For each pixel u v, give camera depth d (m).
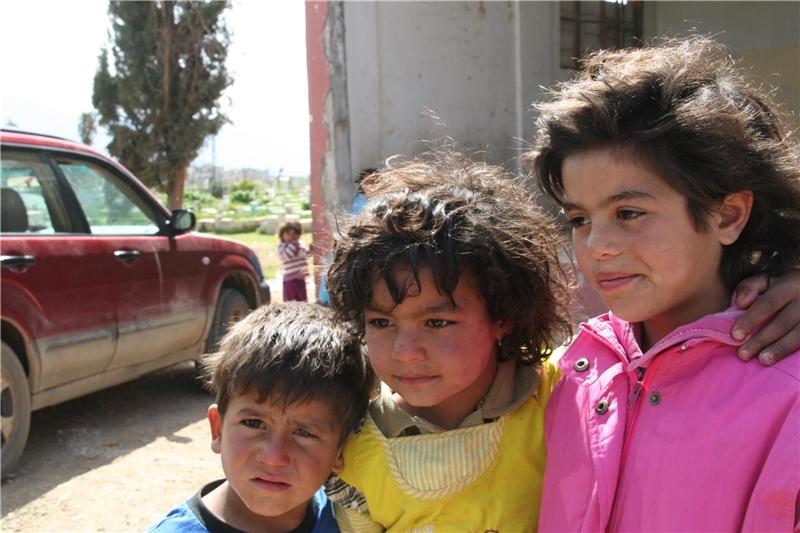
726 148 1.03
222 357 1.37
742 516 0.98
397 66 5.34
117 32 16.44
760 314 1.05
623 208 1.07
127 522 3.13
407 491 1.32
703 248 1.07
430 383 1.24
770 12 5.86
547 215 1.44
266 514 1.28
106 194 4.43
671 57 1.13
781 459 0.94
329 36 5.04
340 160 5.08
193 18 16.64
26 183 3.84
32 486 3.48
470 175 1.42
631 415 1.18
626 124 1.04
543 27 6.13
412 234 1.21
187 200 28.91
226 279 5.38
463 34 5.73
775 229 1.15
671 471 1.06
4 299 3.34
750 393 1.01
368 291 1.23
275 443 1.27
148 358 4.40
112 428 4.35
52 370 3.63
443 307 1.21
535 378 1.41
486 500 1.32
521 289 1.30
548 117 1.18
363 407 1.40
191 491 3.45
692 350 1.11
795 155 1.14
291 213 24.58
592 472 1.20
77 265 3.77
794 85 5.79
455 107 5.70
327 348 1.33
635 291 1.08
